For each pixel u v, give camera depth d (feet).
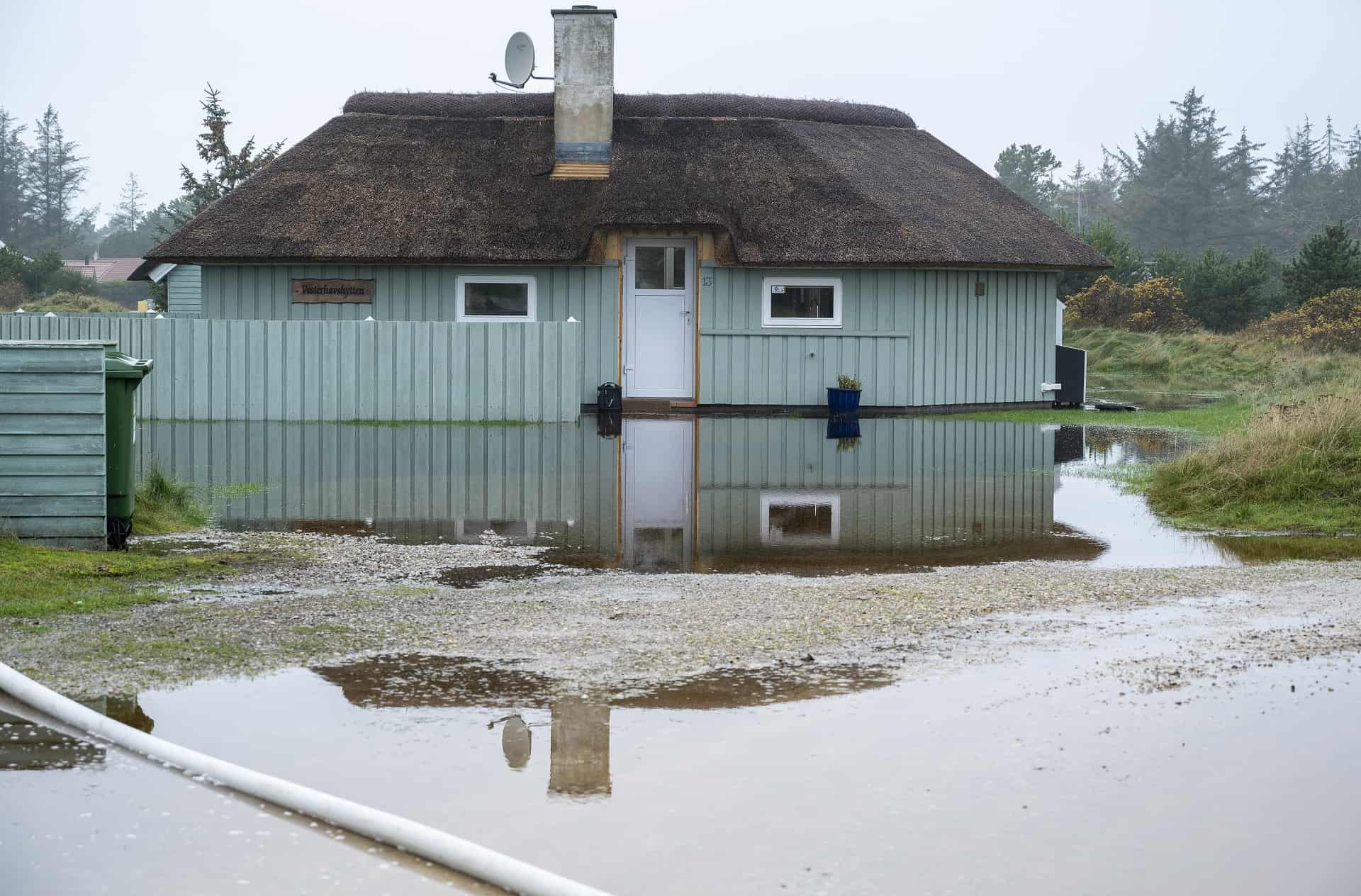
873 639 21.02
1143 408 75.56
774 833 13.19
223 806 13.85
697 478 43.24
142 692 17.92
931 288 70.28
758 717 16.89
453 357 58.44
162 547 29.53
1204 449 43.06
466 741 15.94
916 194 72.95
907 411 69.72
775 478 43.32
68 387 28.30
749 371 69.00
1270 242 296.51
